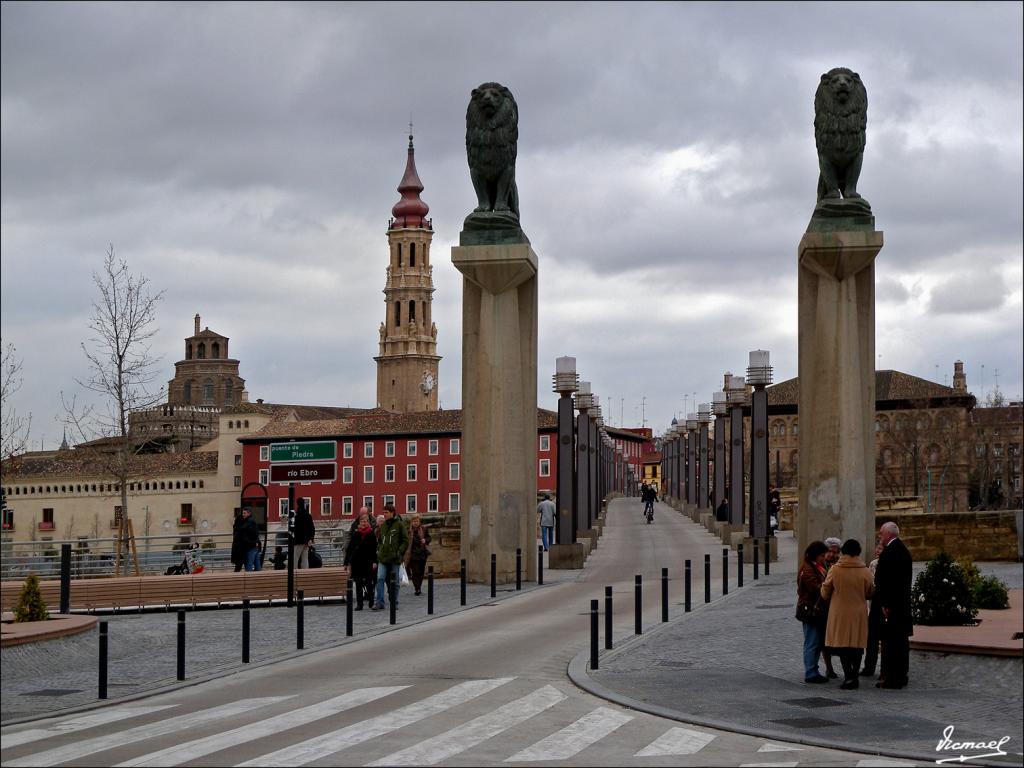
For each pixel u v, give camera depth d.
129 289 51.00
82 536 157.50
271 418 160.50
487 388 36.69
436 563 39.12
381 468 148.25
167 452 166.75
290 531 30.47
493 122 37.03
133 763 12.95
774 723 15.31
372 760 13.04
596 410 64.75
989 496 121.12
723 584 31.95
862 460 33.84
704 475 84.06
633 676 18.62
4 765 13.02
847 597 17.70
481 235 36.53
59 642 22.00
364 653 21.83
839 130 34.00
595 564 44.22
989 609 24.12
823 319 33.97
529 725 15.01
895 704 16.59
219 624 26.62
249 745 13.83
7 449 50.44
